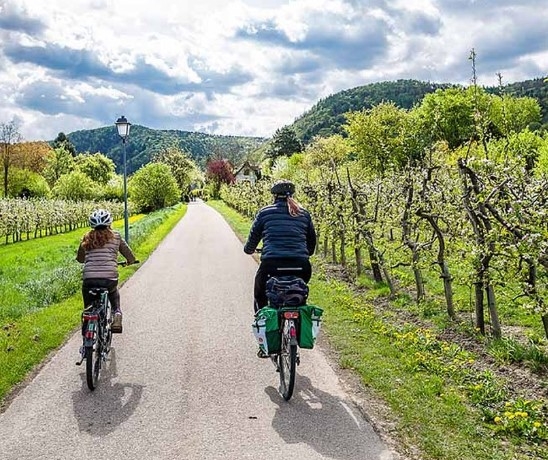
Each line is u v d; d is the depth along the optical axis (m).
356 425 5.17
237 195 51.19
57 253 24.70
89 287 6.66
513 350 7.10
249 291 12.39
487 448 4.65
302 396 5.93
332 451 4.65
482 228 7.57
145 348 7.84
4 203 33.38
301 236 6.27
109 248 6.88
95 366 6.24
